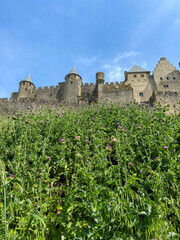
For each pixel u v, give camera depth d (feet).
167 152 13.61
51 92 160.04
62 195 11.51
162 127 19.10
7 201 9.48
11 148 15.66
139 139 17.12
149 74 159.53
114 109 30.09
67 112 29.84
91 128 20.83
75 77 154.10
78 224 8.16
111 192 9.32
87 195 9.22
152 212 8.52
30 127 18.80
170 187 11.12
